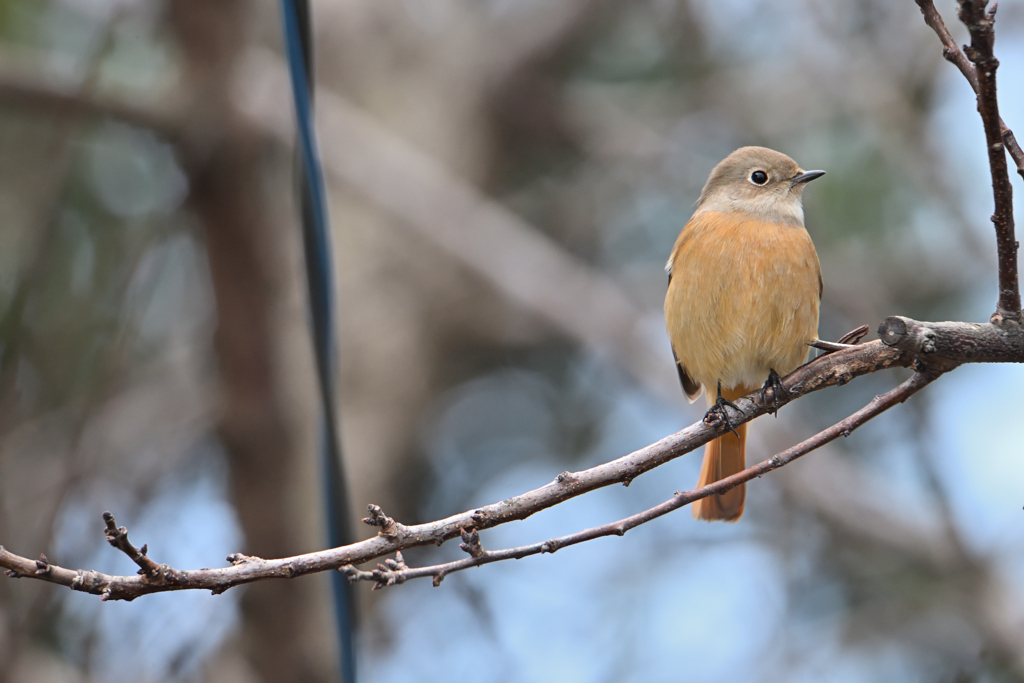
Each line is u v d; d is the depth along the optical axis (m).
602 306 13.00
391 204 13.38
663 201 15.88
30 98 11.35
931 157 12.62
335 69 16.28
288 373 12.63
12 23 13.24
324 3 16.50
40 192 10.53
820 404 13.60
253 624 12.07
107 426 10.78
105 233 12.23
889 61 12.91
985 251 12.26
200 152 12.09
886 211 13.90
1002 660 10.48
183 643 9.38
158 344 13.30
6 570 4.18
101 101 11.68
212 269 12.49
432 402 15.50
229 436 12.37
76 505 9.98
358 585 5.45
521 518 5.12
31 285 9.92
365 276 15.23
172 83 12.46
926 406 11.14
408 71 16.41
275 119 12.24
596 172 16.20
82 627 9.52
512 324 15.59
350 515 5.38
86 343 11.42
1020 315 5.35
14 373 9.56
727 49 15.94
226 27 12.12
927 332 5.31
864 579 12.71
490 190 16.50
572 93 16.50
